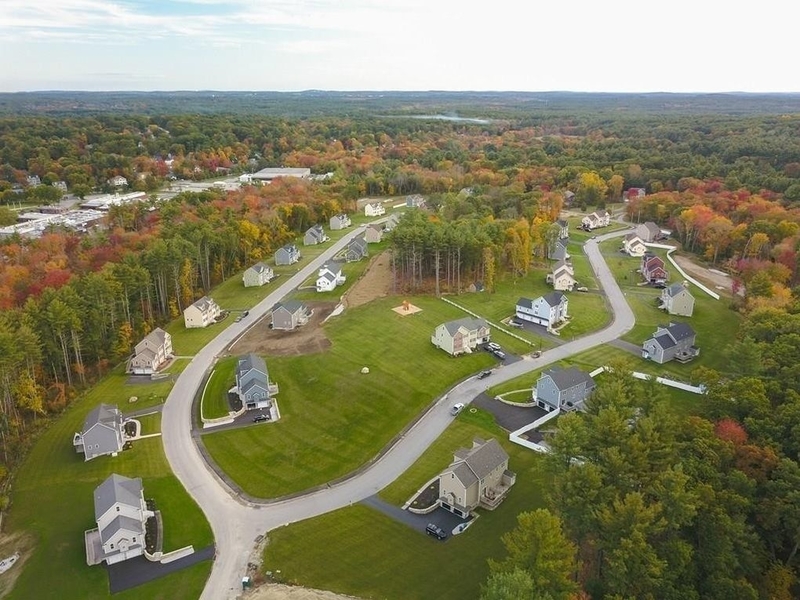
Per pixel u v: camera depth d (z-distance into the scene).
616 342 103.88
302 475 69.94
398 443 75.69
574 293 129.38
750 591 44.28
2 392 78.00
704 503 48.16
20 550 59.28
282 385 90.00
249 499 66.06
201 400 86.31
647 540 47.91
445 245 123.62
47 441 78.06
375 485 67.69
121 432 76.50
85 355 96.62
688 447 56.09
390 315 114.56
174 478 69.69
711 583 45.78
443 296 126.12
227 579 54.59
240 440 76.88
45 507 65.31
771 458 52.94
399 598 51.84
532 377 91.12
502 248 137.12
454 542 58.16
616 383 64.38
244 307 124.75
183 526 61.72
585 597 43.53
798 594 48.31
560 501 51.69
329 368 93.88
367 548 57.84
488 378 91.12
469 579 53.59
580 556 51.09
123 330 101.44
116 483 61.22
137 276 106.44
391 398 85.19
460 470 61.53
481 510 62.50
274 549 58.19
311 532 60.38
